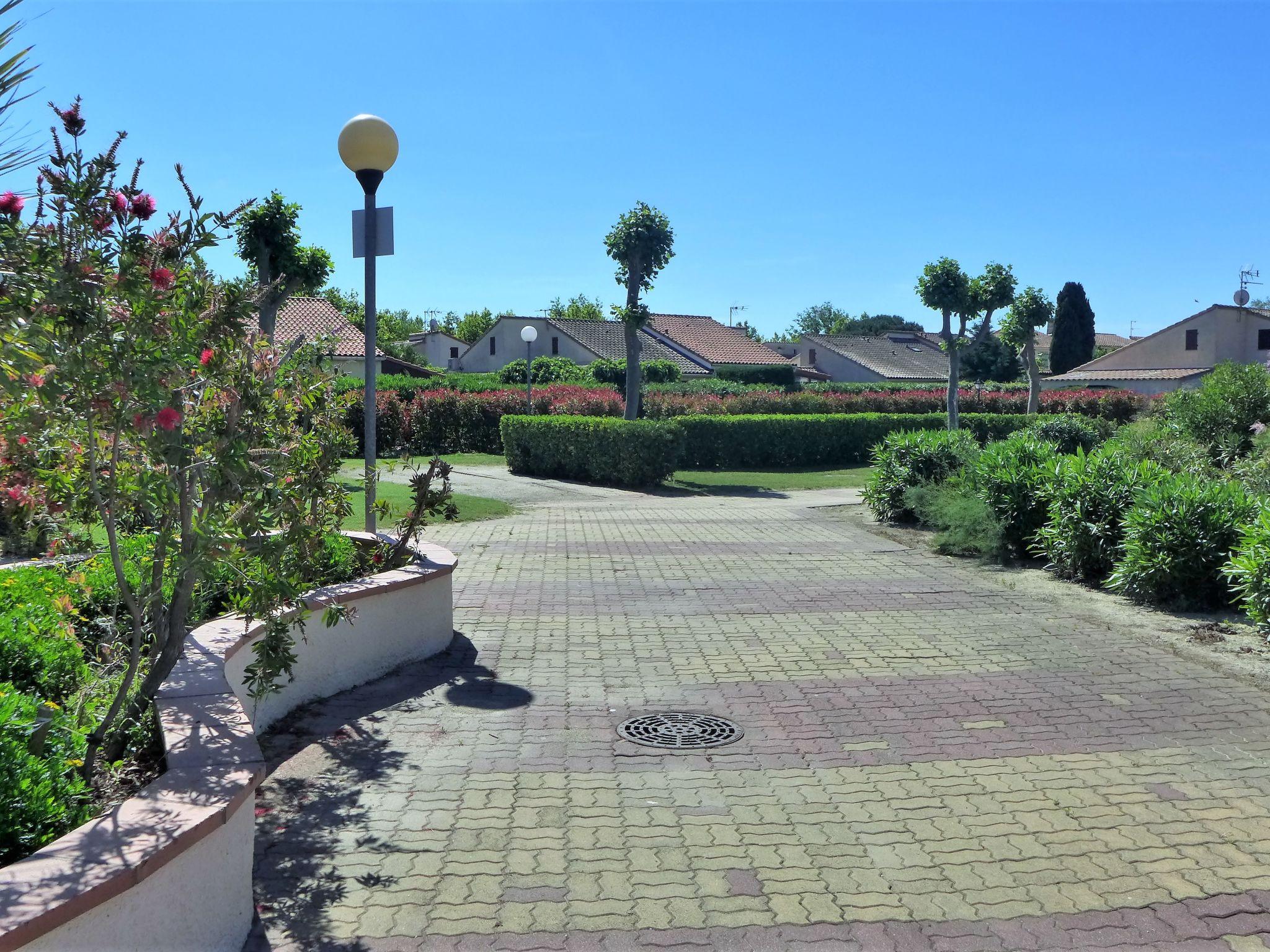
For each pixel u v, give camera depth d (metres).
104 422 3.36
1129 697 6.28
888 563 11.41
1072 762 5.14
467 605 8.96
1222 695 6.32
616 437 19.88
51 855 2.73
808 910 3.63
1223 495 8.79
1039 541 11.14
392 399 27.73
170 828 2.93
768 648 7.49
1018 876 3.90
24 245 3.02
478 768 5.00
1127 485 10.03
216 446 3.76
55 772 3.25
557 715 5.87
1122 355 60.53
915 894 3.76
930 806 4.59
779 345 91.38
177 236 3.60
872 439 26.55
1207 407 16.36
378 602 6.56
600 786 4.79
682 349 60.00
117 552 3.77
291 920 3.52
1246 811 4.53
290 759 5.07
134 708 4.04
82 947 2.53
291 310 37.81
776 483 21.12
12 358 2.92
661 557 11.72
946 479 14.08
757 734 5.56
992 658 7.21
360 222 8.26
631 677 6.67
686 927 3.50
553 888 3.77
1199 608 8.75
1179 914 3.63
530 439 22.05
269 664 4.54
